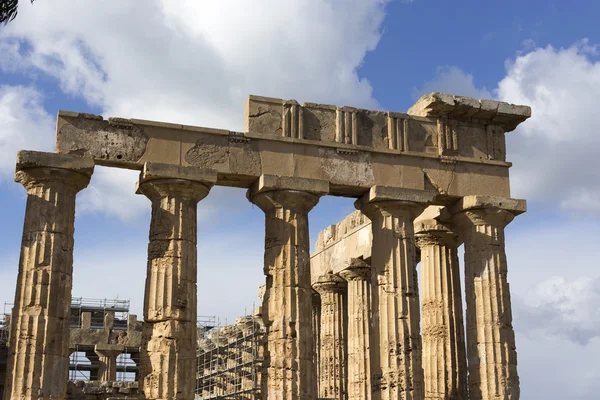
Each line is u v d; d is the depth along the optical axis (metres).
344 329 38.44
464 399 31.62
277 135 27.81
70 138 25.69
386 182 28.72
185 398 25.12
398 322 27.75
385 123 29.52
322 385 38.09
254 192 27.75
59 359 24.45
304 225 27.67
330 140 28.58
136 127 26.45
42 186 25.33
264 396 26.45
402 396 27.16
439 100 29.66
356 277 36.25
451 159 29.72
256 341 38.47
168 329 25.36
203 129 27.06
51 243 24.97
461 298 32.88
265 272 27.39
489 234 29.62
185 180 26.36
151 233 26.42
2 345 42.94
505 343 28.75
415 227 32.75
